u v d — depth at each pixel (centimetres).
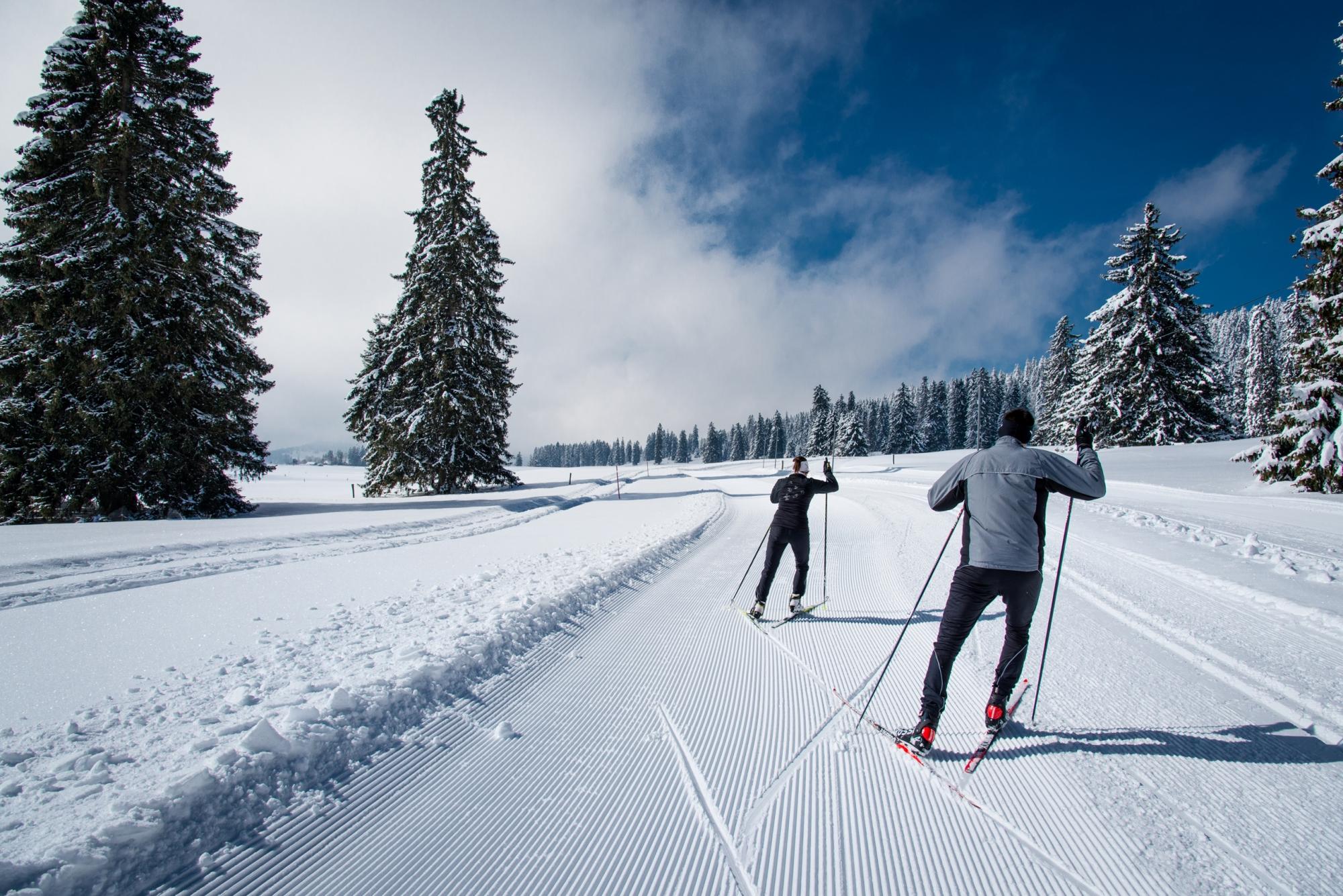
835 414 8075
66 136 1606
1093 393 3125
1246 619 517
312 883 217
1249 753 299
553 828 253
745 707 373
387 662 420
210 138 1842
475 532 1328
